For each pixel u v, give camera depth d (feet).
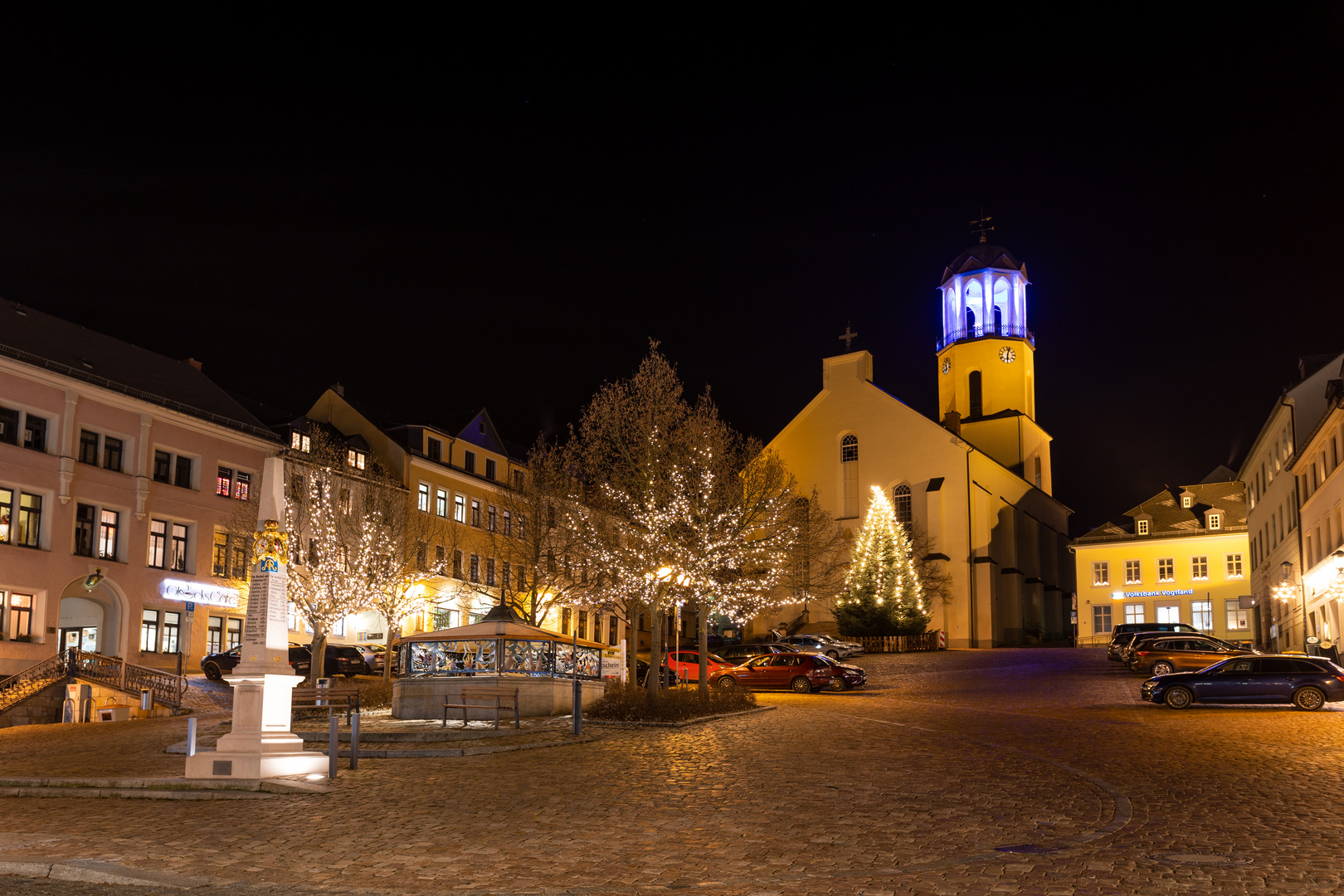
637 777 56.49
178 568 146.00
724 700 98.17
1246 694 95.25
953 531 232.12
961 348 278.05
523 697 90.53
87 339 148.87
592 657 100.53
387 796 50.60
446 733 74.69
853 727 83.71
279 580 58.65
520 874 34.83
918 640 211.82
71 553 132.46
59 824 43.60
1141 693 107.24
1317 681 94.17
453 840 40.27
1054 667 149.18
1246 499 228.43
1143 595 242.17
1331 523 148.46
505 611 95.96
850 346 252.01
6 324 136.36
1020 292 280.10
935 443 237.66
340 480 152.87
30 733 88.33
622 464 122.62
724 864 36.11
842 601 216.95
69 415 133.69
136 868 35.04
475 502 193.57
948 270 285.64
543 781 55.31
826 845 39.09
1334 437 145.89
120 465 140.77
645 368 124.77
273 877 34.50
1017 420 268.21
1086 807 46.24
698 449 121.80
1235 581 233.96
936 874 34.19
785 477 163.32
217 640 149.89
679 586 112.57
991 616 227.81
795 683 130.82
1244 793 49.42
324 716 94.48
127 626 137.08
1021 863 35.58
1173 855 36.52
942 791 51.37
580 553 130.31
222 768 54.29
